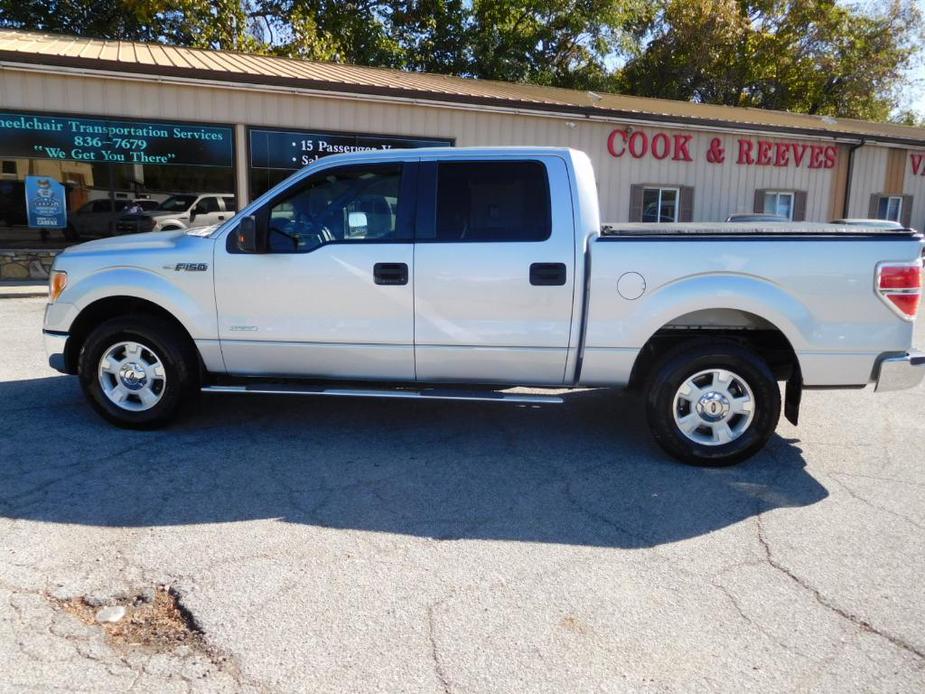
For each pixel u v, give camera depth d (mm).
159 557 3354
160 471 4406
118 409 5070
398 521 3805
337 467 4566
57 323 5055
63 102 11578
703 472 4605
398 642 2740
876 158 18469
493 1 26219
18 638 2717
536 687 2500
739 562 3424
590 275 4508
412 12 25922
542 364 4695
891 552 3543
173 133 12281
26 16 20594
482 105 13766
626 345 4562
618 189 15719
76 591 3051
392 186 4746
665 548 3555
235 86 12180
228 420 5477
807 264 4418
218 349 4918
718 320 4707
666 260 4465
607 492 4254
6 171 11523
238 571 3240
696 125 15883
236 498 4043
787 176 17469
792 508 4062
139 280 4879
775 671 2617
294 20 21391
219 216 12789
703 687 2521
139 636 2760
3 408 5570
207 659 2623
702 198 16641
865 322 4465
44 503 3906
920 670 2635
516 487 4301
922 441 5332
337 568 3291
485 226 4660
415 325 4699
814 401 6473
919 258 4457
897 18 30672
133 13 20328
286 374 4965
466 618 2912
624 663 2645
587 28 27297
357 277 4688
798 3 29297
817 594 3145
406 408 5918
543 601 3051
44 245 12031
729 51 29500
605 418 5746
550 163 4652
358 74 15031
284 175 13070
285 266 4746
